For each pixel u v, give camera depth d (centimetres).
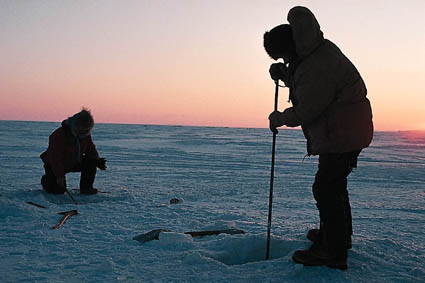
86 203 522
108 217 433
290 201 609
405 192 791
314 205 573
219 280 245
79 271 264
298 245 303
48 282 245
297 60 252
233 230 357
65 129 531
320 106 240
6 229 374
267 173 1100
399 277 244
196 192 675
